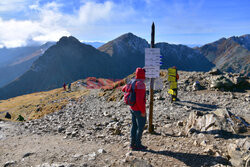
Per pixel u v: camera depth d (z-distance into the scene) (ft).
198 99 39.17
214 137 17.06
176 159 14.03
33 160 14.97
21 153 17.11
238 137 16.53
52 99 127.95
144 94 15.24
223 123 18.62
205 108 32.42
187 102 37.24
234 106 32.68
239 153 12.89
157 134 20.84
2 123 33.63
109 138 20.61
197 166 12.85
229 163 12.81
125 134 21.57
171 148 16.16
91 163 13.76
